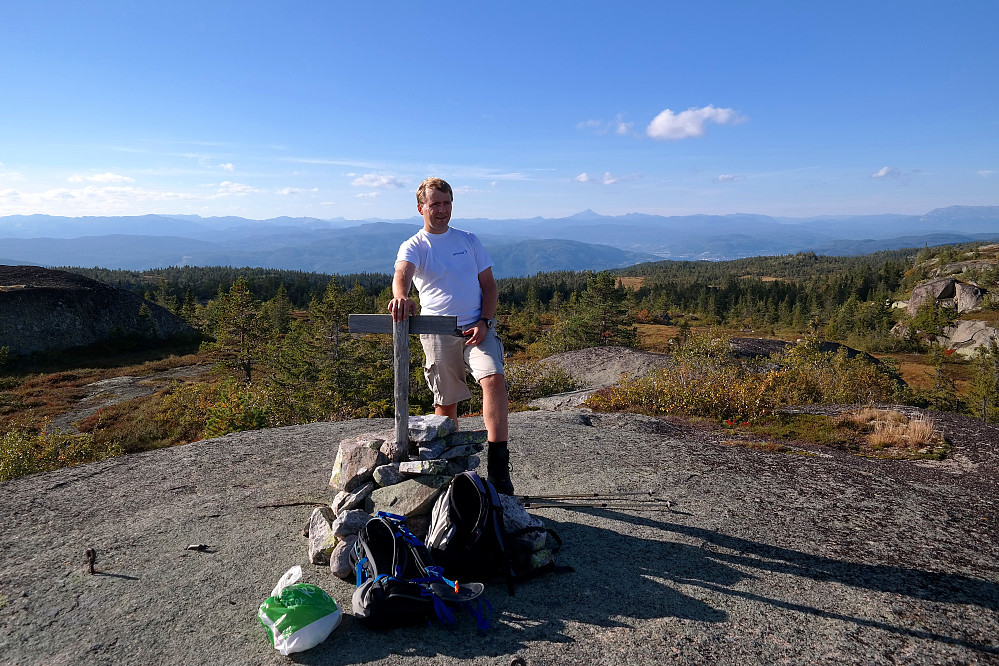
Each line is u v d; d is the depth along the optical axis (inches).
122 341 1945.1
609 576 130.2
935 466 256.8
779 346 980.6
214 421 530.0
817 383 530.9
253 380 1450.5
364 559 117.3
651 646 104.6
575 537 151.2
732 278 5639.8
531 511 170.1
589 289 1866.4
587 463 221.0
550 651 102.8
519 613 114.9
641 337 2149.4
